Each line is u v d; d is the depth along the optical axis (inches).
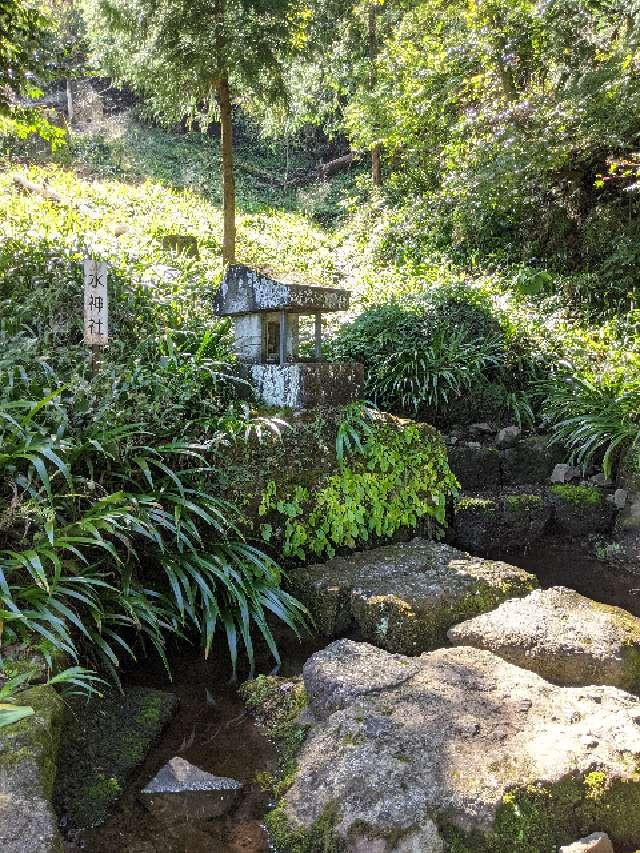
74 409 124.1
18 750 71.9
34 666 87.4
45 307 160.2
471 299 251.6
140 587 112.1
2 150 455.8
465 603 125.2
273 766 91.5
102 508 108.3
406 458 163.0
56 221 292.5
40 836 64.4
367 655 104.6
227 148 296.8
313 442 148.6
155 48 266.8
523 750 81.4
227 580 114.9
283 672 115.4
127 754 90.0
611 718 88.4
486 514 175.0
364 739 83.1
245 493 137.3
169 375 148.3
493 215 351.3
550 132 290.8
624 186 300.2
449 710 88.7
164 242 309.4
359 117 440.5
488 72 338.0
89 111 621.0
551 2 286.2
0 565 95.1
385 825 72.1
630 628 112.5
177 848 77.2
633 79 271.1
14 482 105.7
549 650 105.7
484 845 72.2
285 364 156.6
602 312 277.0
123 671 111.0
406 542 160.1
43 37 183.6
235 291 169.0
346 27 467.8
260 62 268.1
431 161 420.8
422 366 209.6
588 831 76.2
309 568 139.4
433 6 407.2
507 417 218.2
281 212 545.0
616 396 205.0
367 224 437.4
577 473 198.4
